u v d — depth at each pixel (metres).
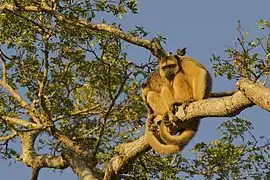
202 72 13.37
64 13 16.91
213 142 17.73
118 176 15.66
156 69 16.28
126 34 15.73
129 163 14.78
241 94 10.17
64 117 18.86
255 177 17.16
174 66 13.87
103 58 17.94
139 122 18.88
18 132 18.20
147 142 13.97
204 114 11.49
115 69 18.36
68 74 18.89
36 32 18.33
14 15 17.84
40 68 18.55
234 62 12.68
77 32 17.45
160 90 14.33
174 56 14.12
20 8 17.05
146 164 17.94
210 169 17.59
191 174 17.64
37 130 18.05
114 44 17.30
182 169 17.73
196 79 13.41
